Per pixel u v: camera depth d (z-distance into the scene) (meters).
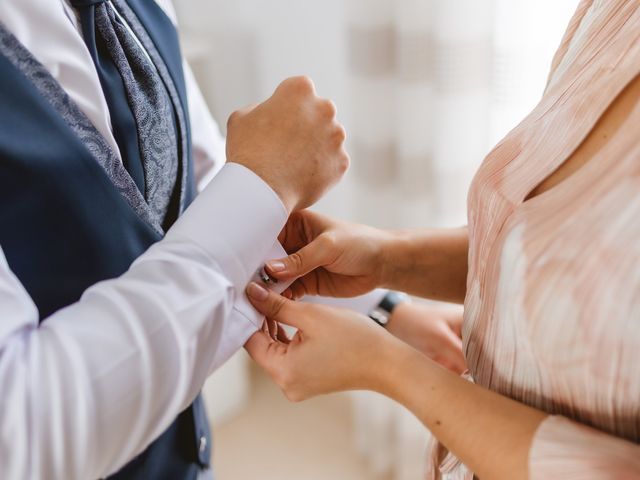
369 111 1.38
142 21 0.74
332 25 1.62
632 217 0.47
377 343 0.61
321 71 1.71
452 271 0.83
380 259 0.80
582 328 0.50
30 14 0.60
